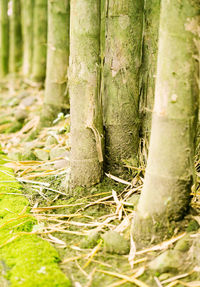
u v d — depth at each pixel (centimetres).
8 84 394
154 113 124
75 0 146
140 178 166
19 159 217
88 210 153
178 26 114
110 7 157
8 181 185
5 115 308
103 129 167
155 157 124
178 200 126
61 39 239
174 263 117
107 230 141
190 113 120
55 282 114
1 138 261
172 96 117
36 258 125
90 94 152
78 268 122
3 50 426
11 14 425
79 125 156
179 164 122
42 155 211
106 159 170
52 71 245
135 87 163
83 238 138
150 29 160
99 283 115
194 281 113
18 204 164
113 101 163
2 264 124
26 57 401
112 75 161
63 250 132
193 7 113
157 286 112
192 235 126
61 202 161
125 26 156
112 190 159
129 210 148
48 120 253
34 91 346
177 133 120
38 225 145
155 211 125
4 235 141
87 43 148
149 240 128
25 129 267
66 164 189
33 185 181
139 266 121
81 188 163
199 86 120
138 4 156
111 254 128
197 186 152
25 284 113
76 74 152
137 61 162
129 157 169
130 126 165
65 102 252
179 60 116
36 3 335
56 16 235
